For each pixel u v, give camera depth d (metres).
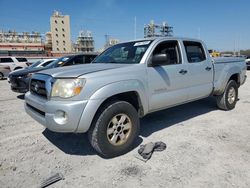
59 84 3.25
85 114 3.19
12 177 3.09
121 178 3.03
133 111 3.72
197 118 5.49
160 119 5.45
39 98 3.60
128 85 3.61
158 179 2.98
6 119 5.74
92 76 3.29
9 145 4.11
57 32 102.62
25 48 81.06
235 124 5.01
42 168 3.31
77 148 3.95
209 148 3.82
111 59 4.59
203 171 3.14
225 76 5.77
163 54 3.95
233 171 3.12
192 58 4.96
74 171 3.22
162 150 3.76
